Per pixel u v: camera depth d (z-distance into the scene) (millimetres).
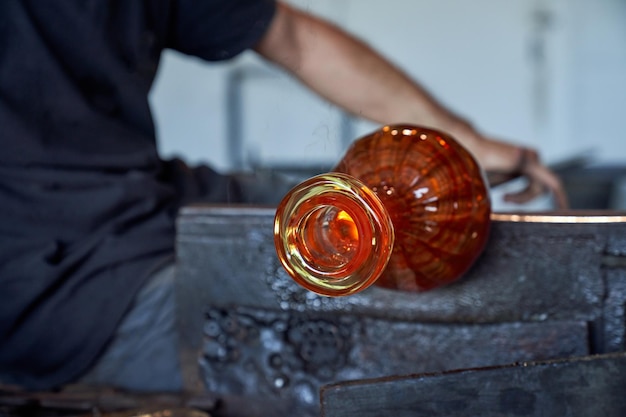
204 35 1593
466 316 1130
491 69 6340
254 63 6180
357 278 846
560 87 6301
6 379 1345
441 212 985
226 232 1215
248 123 6250
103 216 1337
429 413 959
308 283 855
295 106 1851
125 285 1296
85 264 1315
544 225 1105
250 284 1210
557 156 6359
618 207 4254
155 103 6398
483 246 1064
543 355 1113
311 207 846
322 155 1302
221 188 1548
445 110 1754
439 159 999
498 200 1709
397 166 992
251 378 1224
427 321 1144
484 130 6418
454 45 6352
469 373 961
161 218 1369
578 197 4242
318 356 1190
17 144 1332
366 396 957
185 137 6395
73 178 1343
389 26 6379
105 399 1280
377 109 1724
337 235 864
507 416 961
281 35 1633
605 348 1103
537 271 1110
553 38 6246
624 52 6219
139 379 1310
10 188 1339
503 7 6262
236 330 1227
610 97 6285
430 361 1146
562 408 962
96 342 1310
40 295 1321
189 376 1264
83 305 1309
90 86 1411
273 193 1623
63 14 1373
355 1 6379
